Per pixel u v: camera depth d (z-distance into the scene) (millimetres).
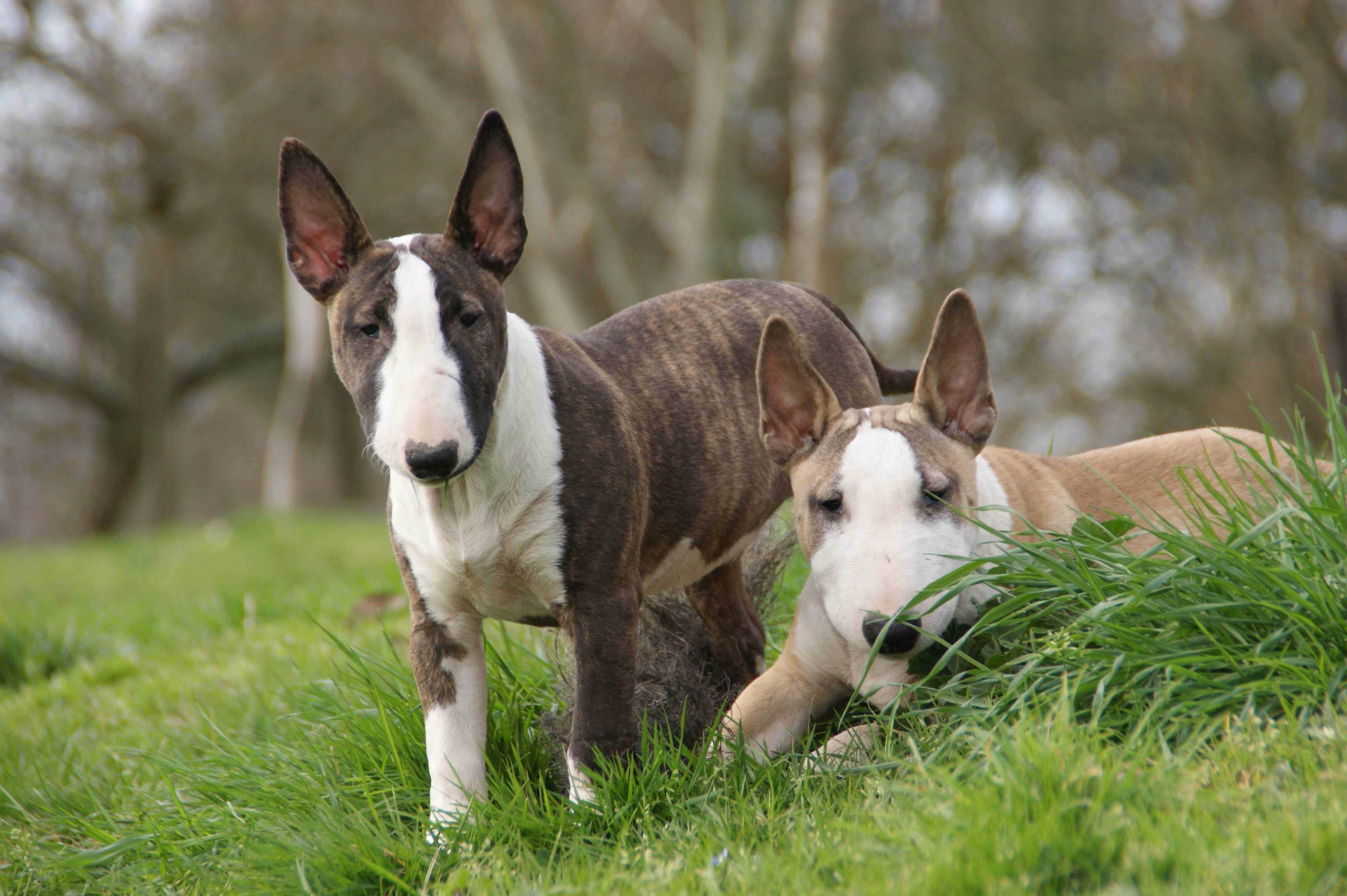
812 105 22281
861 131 25328
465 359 3910
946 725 4027
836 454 4480
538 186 23938
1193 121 22594
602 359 4777
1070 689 3854
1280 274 22141
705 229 23734
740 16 25906
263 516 18766
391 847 4027
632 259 27859
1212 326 22969
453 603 4426
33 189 25500
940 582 4020
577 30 25922
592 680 4281
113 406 29016
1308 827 2881
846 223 25266
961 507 4410
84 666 7906
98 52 25219
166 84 26469
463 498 4188
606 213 25297
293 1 25297
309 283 4344
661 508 4715
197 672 7184
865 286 25359
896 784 3604
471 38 25188
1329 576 3887
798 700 4844
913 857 3109
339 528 16406
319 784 4621
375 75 25844
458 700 4406
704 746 4367
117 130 25641
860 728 4438
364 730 4812
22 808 5402
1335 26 21812
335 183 4219
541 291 24172
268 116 26109
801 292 5691
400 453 3721
